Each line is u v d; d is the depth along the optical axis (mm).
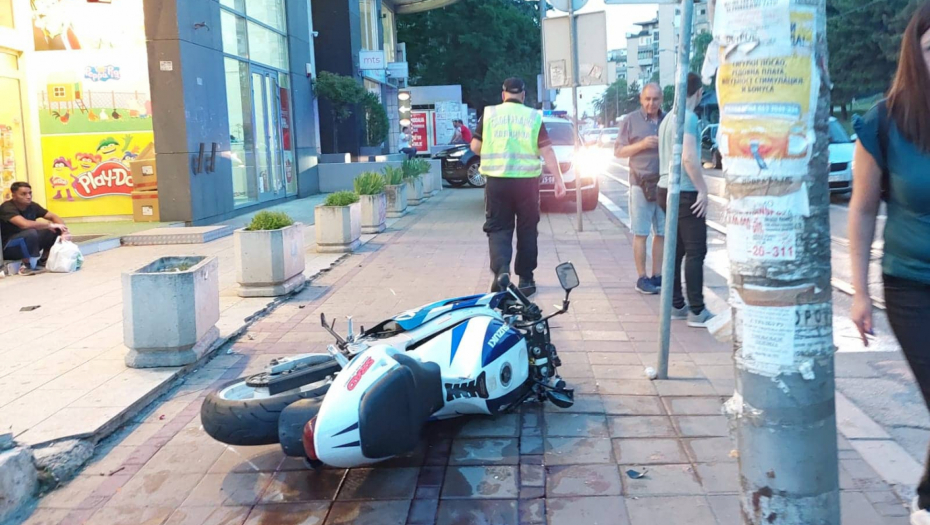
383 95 34156
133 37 14516
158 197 14594
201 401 5555
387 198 16297
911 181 3031
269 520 3918
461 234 13633
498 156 7988
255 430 4113
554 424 4980
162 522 3934
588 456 4516
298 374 4410
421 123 39781
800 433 2529
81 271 10531
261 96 19297
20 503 4098
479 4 46969
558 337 6879
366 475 4355
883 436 4707
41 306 8352
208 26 15469
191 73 14688
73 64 14617
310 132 23031
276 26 20562
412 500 4066
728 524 3746
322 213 11602
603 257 10914
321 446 3643
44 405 5223
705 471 4289
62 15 14477
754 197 2500
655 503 3969
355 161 26031
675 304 7469
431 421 4699
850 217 3271
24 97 14508
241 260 8602
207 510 4039
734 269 2594
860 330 3277
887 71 39688
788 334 2504
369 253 11758
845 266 9906
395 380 3828
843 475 4199
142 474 4457
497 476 4305
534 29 49125
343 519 3902
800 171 2447
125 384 5645
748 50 2439
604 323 7328
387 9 35000
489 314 5062
